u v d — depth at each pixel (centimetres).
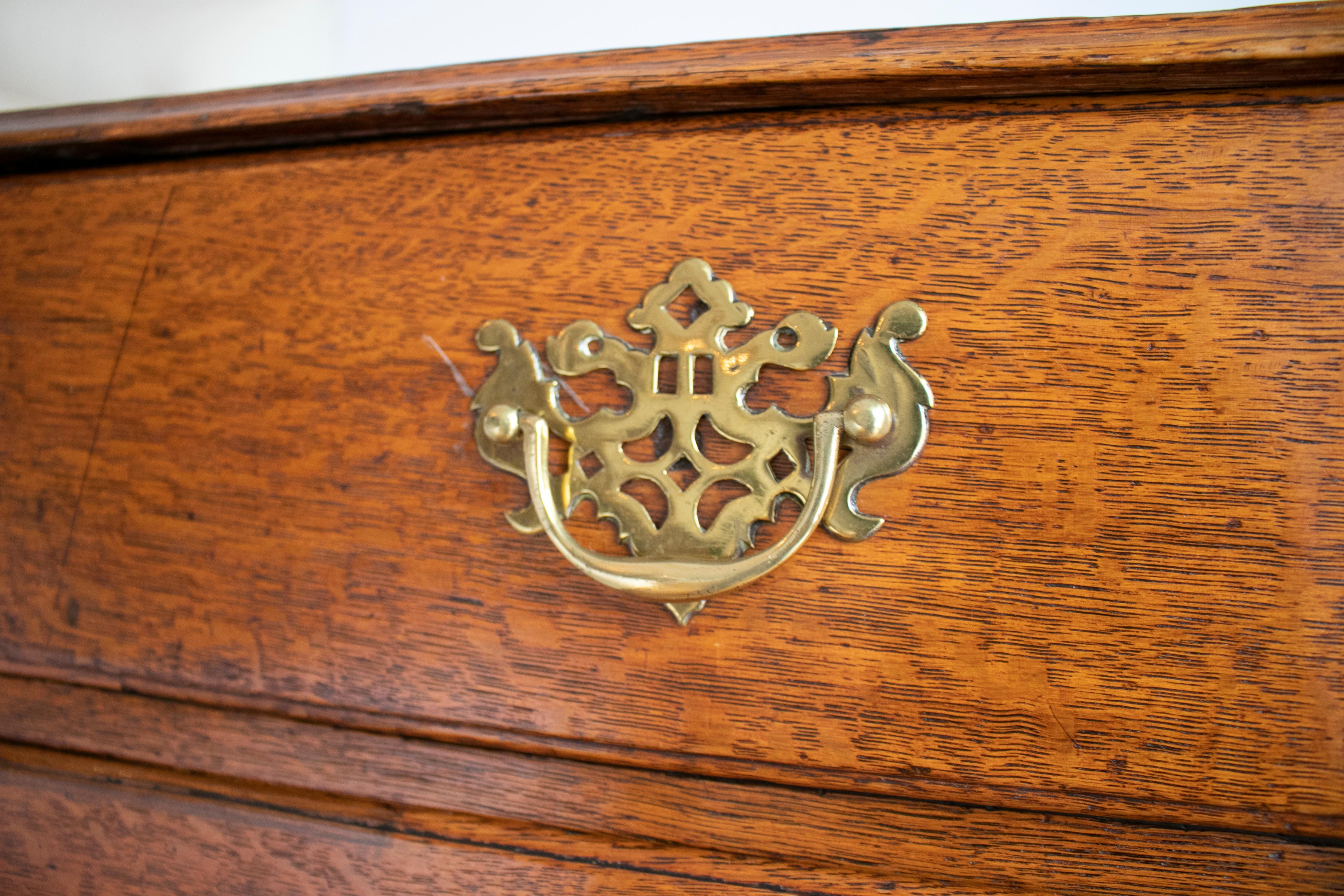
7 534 47
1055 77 34
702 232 39
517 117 41
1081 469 33
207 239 46
